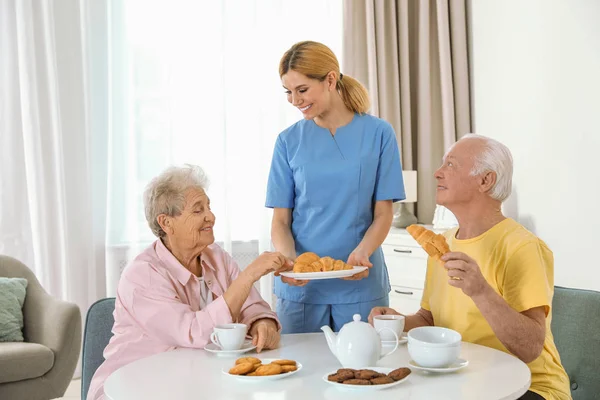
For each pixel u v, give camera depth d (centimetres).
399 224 447
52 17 418
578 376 202
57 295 424
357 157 233
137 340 193
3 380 312
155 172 445
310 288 234
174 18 446
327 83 225
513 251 185
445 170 194
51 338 336
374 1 468
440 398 142
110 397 147
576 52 348
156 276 195
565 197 361
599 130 333
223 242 465
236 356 180
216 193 462
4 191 413
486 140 192
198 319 188
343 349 164
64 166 429
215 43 456
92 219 439
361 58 473
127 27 439
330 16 479
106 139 443
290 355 181
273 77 471
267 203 244
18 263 370
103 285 445
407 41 471
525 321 172
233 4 464
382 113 469
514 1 405
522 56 398
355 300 233
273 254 197
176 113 450
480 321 191
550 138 372
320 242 237
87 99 432
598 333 200
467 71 466
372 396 144
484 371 161
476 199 193
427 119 472
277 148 242
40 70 416
